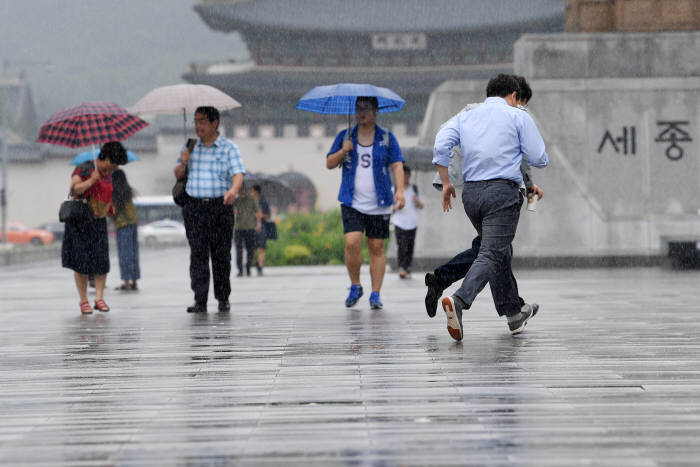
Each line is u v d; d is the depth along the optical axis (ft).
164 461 32.07
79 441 35.17
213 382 47.21
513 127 61.26
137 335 68.95
